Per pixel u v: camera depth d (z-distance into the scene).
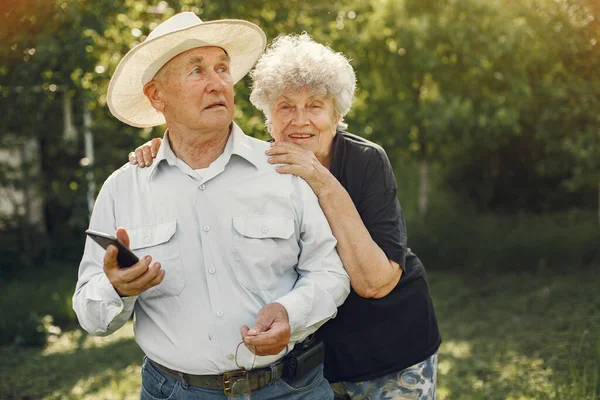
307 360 2.02
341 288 2.02
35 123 8.70
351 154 2.30
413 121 8.78
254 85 2.31
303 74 2.15
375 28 8.18
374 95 8.59
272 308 1.86
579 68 7.38
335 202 2.07
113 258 1.73
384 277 2.13
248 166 2.00
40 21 6.51
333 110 2.29
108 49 6.96
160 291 1.95
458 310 6.71
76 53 6.46
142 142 7.54
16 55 6.78
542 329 5.64
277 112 2.25
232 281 1.94
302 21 6.94
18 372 5.39
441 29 7.92
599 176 7.75
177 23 1.95
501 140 10.23
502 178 11.89
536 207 11.79
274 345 1.80
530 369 4.54
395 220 2.24
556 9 7.00
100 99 7.30
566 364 4.38
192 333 1.93
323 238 2.00
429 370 2.43
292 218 1.98
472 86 8.48
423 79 8.66
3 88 7.33
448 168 12.62
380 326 2.34
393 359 2.36
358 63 7.82
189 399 1.97
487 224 9.24
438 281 7.99
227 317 1.92
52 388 4.97
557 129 8.04
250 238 1.94
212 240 1.95
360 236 2.08
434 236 8.89
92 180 7.98
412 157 9.59
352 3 7.43
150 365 2.07
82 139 9.23
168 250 1.95
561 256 8.20
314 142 2.26
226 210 1.96
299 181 2.03
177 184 1.99
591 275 7.55
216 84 1.92
